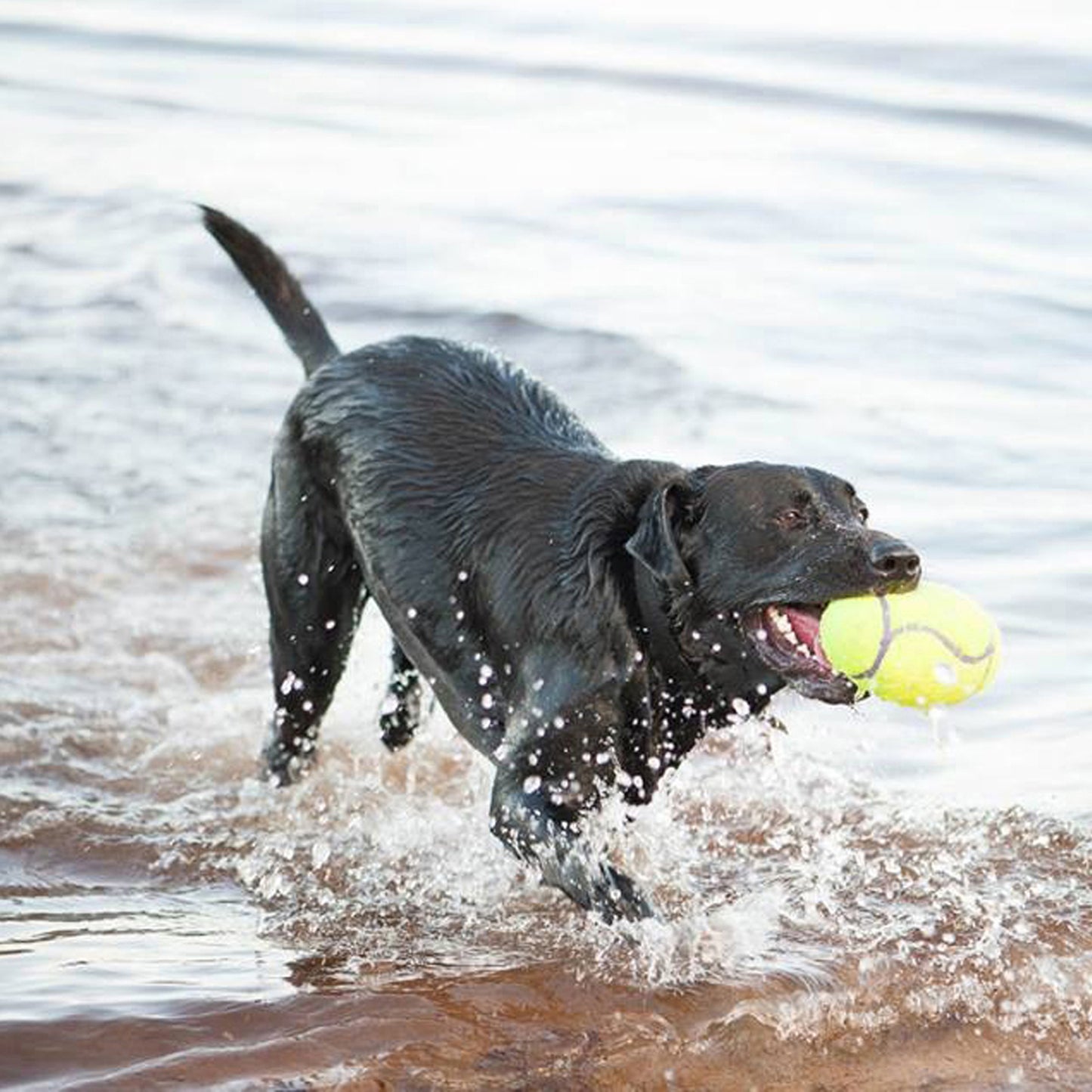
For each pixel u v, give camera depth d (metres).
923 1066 8.58
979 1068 8.58
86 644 12.91
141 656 12.82
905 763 11.34
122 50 30.81
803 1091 8.40
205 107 27.30
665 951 9.16
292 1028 8.63
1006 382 17.38
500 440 9.99
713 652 9.21
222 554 14.26
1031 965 9.20
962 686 8.41
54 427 16.34
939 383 17.31
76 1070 8.27
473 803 11.14
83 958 9.23
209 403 17.00
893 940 9.43
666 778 10.48
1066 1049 8.71
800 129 25.75
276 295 11.59
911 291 19.84
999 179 23.52
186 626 13.24
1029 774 11.08
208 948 9.41
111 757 11.54
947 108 26.34
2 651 12.73
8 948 9.34
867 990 9.03
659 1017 8.80
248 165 24.42
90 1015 8.63
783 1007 8.87
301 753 11.28
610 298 19.52
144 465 15.69
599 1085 8.36
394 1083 8.27
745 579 8.91
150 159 24.59
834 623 8.50
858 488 14.96
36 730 11.73
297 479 10.73
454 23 32.38
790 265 20.64
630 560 9.20
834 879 10.07
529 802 9.28
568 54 30.06
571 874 9.16
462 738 11.02
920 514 14.47
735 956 9.29
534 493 9.60
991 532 14.13
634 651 9.16
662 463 9.41
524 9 33.19
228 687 12.51
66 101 27.52
